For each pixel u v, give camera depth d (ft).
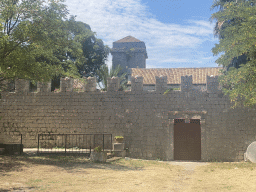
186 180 34.06
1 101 65.77
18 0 49.62
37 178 32.14
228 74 53.52
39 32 48.34
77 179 32.35
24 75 48.08
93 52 132.87
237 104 57.88
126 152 60.54
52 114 64.34
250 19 43.96
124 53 177.47
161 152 59.21
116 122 61.98
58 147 63.00
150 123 60.49
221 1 75.61
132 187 28.71
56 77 83.61
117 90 62.85
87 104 63.57
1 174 33.32
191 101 59.52
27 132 64.34
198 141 59.36
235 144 57.16
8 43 44.06
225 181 31.78
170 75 101.24
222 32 66.33
